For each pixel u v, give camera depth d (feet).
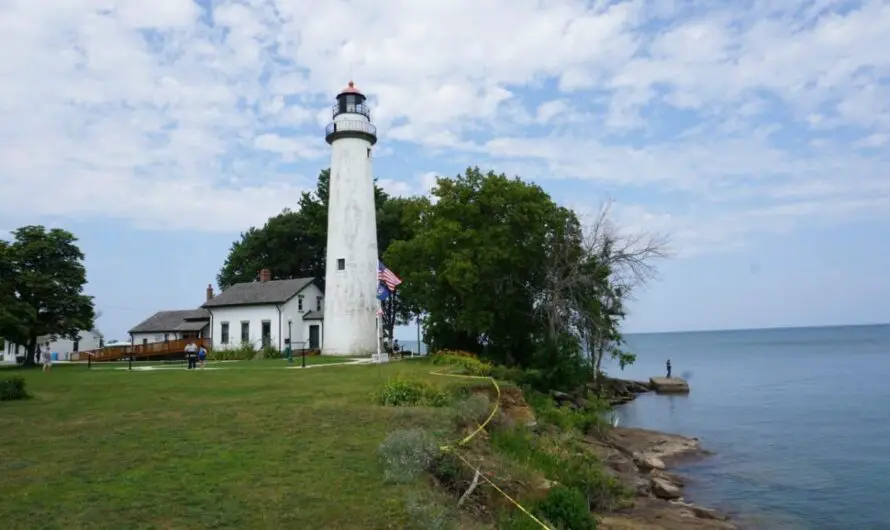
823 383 204.95
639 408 150.30
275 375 92.22
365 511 32.83
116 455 41.52
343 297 161.58
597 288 132.36
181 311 218.79
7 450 42.65
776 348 522.47
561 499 42.09
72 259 169.48
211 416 54.80
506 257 121.39
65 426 50.72
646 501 62.28
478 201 128.26
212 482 36.24
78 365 158.92
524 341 135.74
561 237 132.36
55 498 33.04
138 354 187.73
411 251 138.00
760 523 60.29
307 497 34.35
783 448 96.84
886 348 453.99
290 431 48.91
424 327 143.43
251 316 184.96
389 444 41.37
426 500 34.76
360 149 167.02
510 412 71.87
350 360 132.46
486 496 40.63
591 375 144.87
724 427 118.62
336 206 165.58
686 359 394.32
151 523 30.19
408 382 65.98
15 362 224.12
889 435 107.14
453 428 51.75
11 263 157.48
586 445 78.84
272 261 221.25
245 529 30.12
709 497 69.26
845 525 60.13
